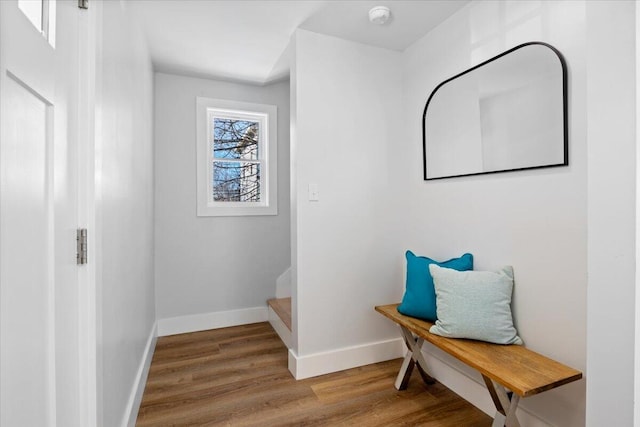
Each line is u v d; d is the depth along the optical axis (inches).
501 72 64.6
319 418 67.2
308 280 84.6
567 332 53.7
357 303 90.1
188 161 116.9
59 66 34.1
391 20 79.7
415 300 74.1
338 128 87.8
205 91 118.8
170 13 77.6
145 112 87.9
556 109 54.9
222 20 80.4
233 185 127.9
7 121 24.4
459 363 75.8
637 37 28.3
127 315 62.2
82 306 39.3
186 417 67.7
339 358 87.2
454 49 77.0
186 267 116.6
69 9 36.8
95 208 40.6
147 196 92.1
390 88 94.3
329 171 86.8
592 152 32.3
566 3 53.7
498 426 54.7
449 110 77.6
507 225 64.2
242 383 80.7
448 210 79.1
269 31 85.4
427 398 74.5
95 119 40.5
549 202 56.6
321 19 79.8
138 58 76.3
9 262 25.1
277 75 116.3
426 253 86.7
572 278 53.1
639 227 28.2
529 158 59.3
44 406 31.0
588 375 32.4
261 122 130.2
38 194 29.9
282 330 106.5
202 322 118.0
